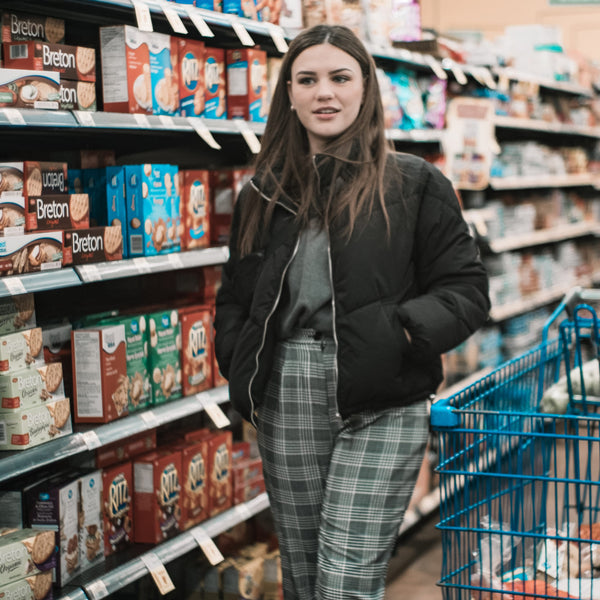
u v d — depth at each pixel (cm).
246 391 201
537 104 593
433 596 339
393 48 397
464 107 439
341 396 191
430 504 405
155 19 278
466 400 212
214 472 309
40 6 254
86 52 254
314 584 213
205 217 313
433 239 198
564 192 679
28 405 235
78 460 271
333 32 200
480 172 443
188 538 288
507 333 552
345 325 189
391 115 395
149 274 324
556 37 632
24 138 289
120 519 273
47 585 231
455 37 507
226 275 227
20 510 242
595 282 745
